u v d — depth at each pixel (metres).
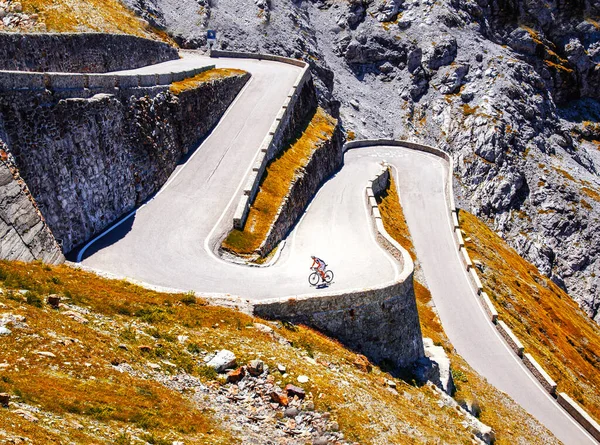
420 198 83.44
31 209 26.92
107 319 22.77
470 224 90.38
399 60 144.38
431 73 141.62
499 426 37.19
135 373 19.50
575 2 162.75
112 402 16.97
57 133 31.91
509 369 49.44
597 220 116.00
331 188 66.81
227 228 41.12
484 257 76.56
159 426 16.97
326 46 144.00
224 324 26.30
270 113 62.03
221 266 36.22
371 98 137.25
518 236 114.06
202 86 55.38
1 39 37.91
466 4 155.62
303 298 30.12
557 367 55.19
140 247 36.31
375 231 49.81
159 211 41.75
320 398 22.59
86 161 34.94
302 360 25.70
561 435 41.94
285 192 51.19
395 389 29.00
